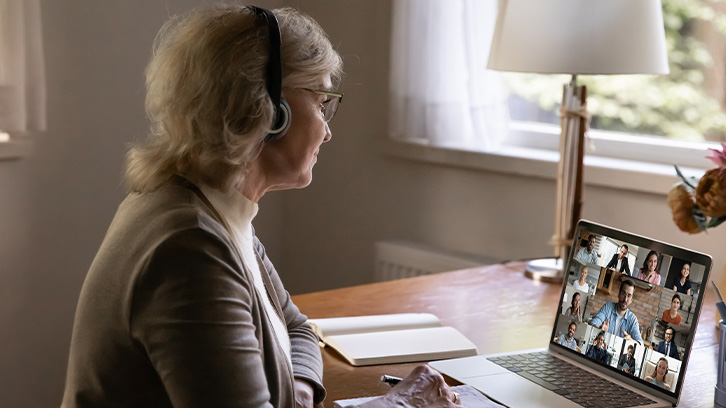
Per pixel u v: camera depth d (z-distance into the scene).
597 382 1.28
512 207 2.46
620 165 2.21
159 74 1.00
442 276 2.00
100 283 0.91
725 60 2.20
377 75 2.76
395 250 2.72
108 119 2.61
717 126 2.24
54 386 2.63
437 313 1.70
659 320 1.25
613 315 1.33
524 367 1.34
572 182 1.96
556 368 1.34
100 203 2.63
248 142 0.97
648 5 1.80
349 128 2.89
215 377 0.85
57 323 2.61
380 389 1.29
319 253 3.06
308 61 1.02
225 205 1.01
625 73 1.77
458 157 2.53
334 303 1.75
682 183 1.60
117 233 0.94
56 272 2.58
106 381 0.91
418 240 2.74
